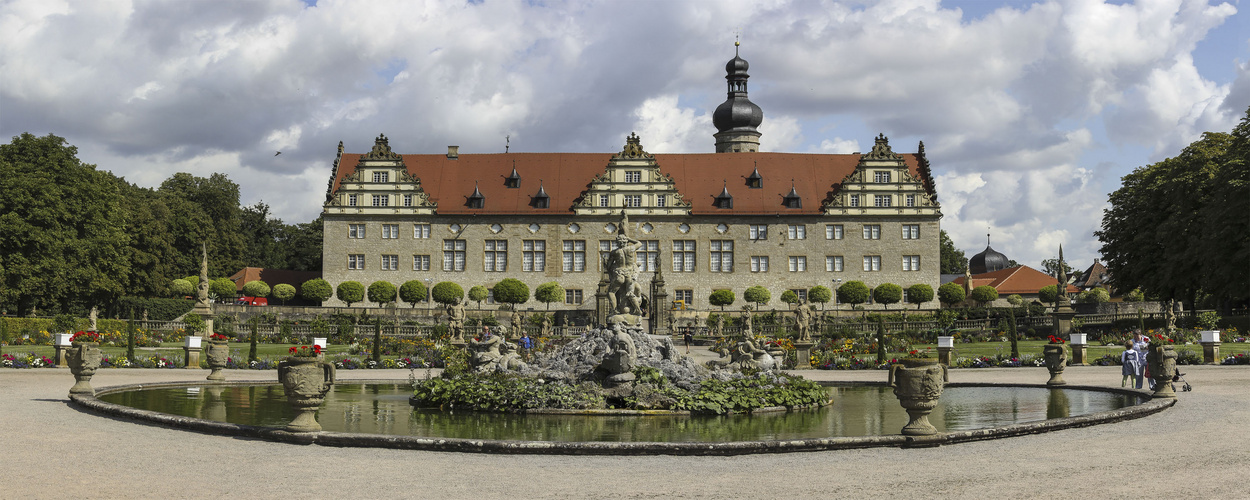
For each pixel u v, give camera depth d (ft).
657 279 287.07
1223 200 210.38
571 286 362.12
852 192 362.94
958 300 342.44
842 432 67.67
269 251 455.63
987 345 212.23
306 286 346.54
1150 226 250.37
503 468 52.95
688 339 229.86
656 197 364.79
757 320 310.24
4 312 252.21
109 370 136.98
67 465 52.65
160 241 314.35
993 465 53.67
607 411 77.30
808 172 376.07
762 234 363.97
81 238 254.06
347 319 289.74
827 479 50.19
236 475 50.47
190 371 137.90
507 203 366.22
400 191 362.94
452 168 376.48
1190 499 44.62
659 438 64.54
